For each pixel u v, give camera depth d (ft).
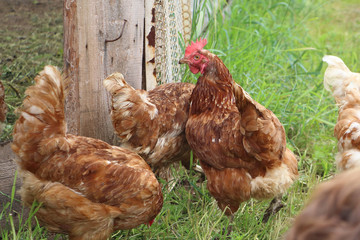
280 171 9.95
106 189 8.63
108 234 9.04
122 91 10.26
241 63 16.84
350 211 2.14
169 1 12.61
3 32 21.93
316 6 29.12
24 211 10.49
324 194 2.25
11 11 25.12
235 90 9.05
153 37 11.48
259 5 26.21
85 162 8.50
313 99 17.35
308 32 25.93
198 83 10.86
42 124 8.06
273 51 19.27
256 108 9.15
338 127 11.49
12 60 18.74
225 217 11.30
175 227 11.10
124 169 8.85
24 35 21.75
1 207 10.38
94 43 10.43
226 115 10.39
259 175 10.12
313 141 15.67
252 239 10.68
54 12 25.46
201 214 11.34
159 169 12.24
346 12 31.37
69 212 8.41
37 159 8.24
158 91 11.53
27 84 16.84
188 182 13.14
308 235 2.18
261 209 11.85
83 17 10.15
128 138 10.71
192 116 10.96
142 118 10.55
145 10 11.15
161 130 11.02
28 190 8.48
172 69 13.26
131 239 10.41
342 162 11.16
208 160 10.54
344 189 2.18
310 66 21.39
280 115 15.08
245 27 21.58
